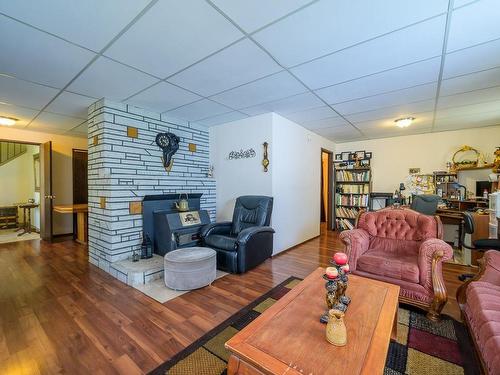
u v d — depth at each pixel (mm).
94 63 2084
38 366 1452
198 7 1423
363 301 1466
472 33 1683
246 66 2158
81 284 2635
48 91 2688
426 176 4844
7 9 1420
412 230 2584
